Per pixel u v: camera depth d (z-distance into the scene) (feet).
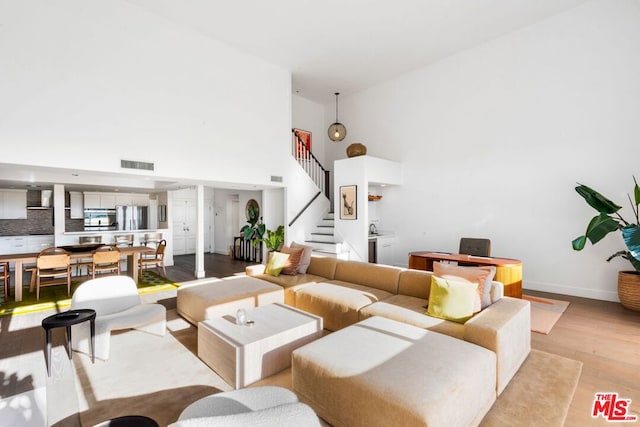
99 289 11.32
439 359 6.79
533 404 7.29
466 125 20.95
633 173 15.08
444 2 15.97
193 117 18.25
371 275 13.51
